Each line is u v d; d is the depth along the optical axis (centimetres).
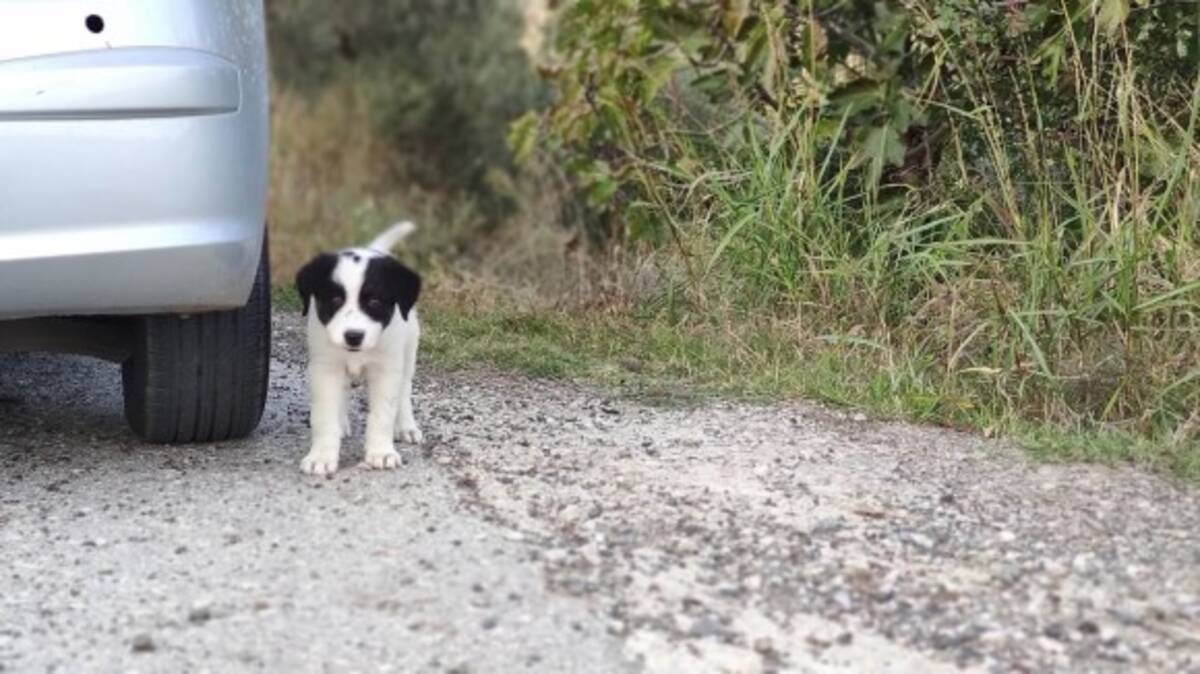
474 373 762
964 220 752
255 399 629
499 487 576
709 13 912
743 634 453
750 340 768
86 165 534
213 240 553
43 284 537
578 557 506
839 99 848
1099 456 612
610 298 873
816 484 581
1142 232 695
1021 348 693
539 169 1241
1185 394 660
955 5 819
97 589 491
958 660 439
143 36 539
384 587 485
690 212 888
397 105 1664
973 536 528
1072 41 762
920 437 644
